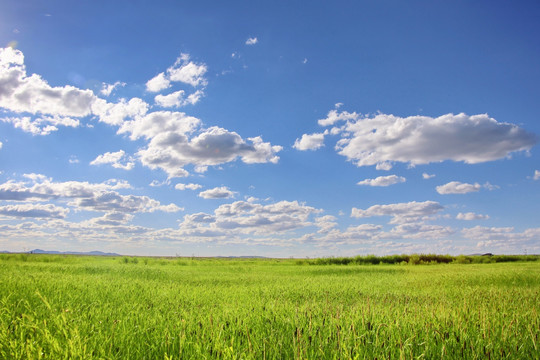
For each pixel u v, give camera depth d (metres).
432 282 11.76
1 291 6.22
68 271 14.08
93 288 7.84
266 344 3.57
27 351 2.99
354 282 11.93
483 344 3.58
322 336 3.78
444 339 3.57
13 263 17.89
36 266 15.96
